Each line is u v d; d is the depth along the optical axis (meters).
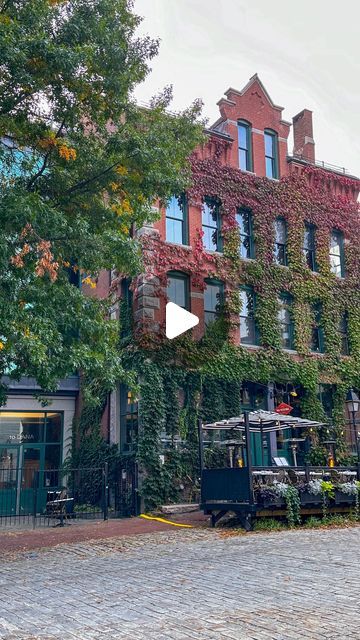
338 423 24.98
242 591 7.67
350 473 17.39
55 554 12.05
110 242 13.65
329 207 27.59
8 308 11.28
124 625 6.29
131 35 14.21
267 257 24.75
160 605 7.12
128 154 13.70
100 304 14.68
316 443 24.02
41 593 8.15
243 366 22.70
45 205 12.27
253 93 26.53
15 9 12.61
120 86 13.65
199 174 23.61
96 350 13.48
